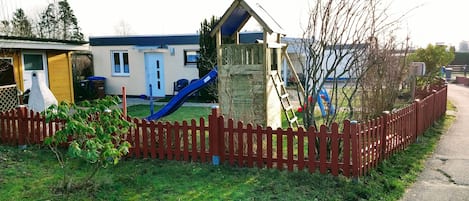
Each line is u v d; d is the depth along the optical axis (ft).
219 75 32.76
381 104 29.27
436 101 38.50
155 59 66.69
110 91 69.67
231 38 36.09
